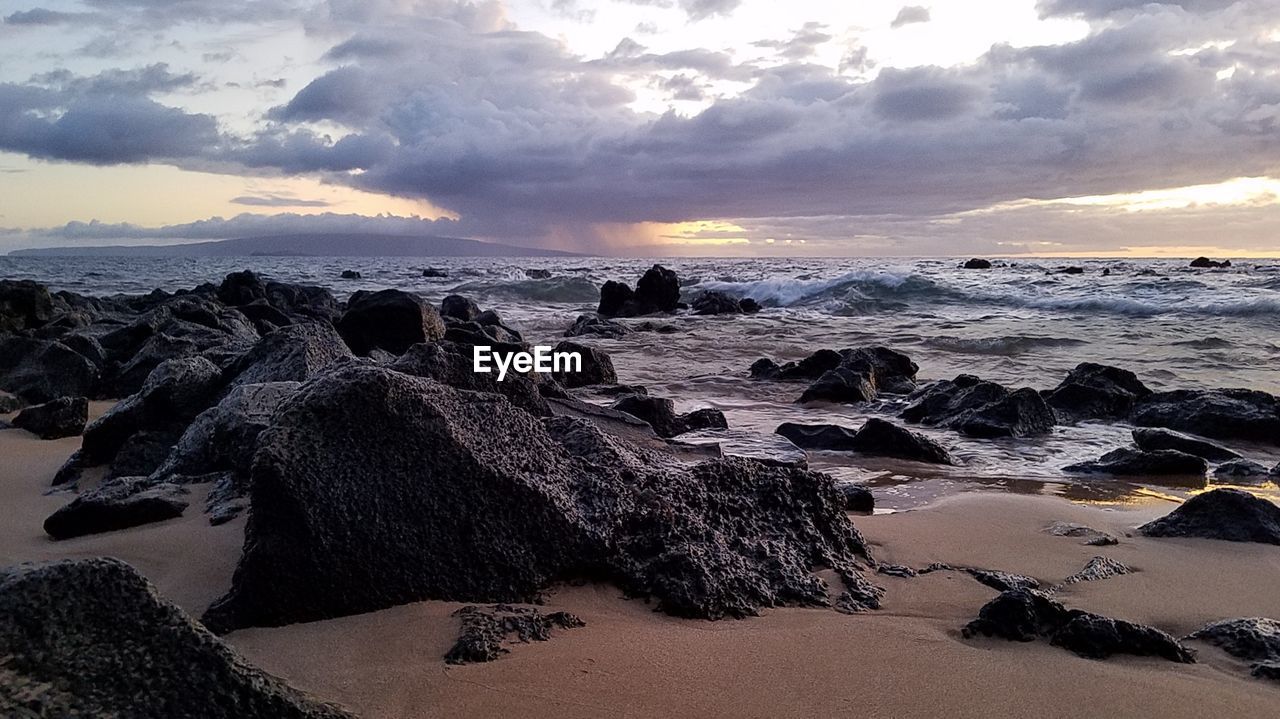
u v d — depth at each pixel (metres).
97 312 22.17
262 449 3.96
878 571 4.89
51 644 2.31
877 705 3.18
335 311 22.23
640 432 8.37
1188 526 5.73
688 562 4.26
